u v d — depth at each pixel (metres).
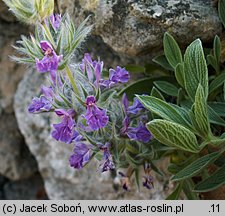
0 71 0.39
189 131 0.22
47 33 0.21
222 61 0.27
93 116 0.22
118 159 0.24
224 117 0.26
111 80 0.23
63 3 0.28
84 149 0.24
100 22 0.26
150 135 0.24
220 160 0.26
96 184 0.35
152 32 0.25
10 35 0.37
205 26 0.25
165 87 0.27
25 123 0.37
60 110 0.22
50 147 0.36
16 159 0.40
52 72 0.23
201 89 0.21
